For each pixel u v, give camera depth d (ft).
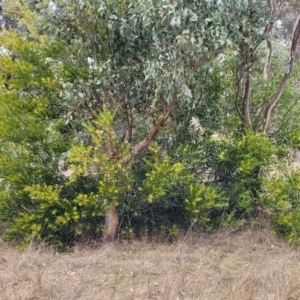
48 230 18.99
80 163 17.72
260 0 17.53
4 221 19.74
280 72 23.06
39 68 18.69
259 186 20.25
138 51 17.88
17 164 18.89
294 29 20.72
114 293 14.06
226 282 15.20
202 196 18.76
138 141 20.31
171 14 15.34
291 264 16.94
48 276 15.35
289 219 19.19
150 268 16.19
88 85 17.81
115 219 19.42
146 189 18.37
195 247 18.65
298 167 20.45
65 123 18.49
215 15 15.52
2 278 15.24
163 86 16.74
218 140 20.62
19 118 18.75
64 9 17.20
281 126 21.67
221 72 20.03
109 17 17.06
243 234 19.74
